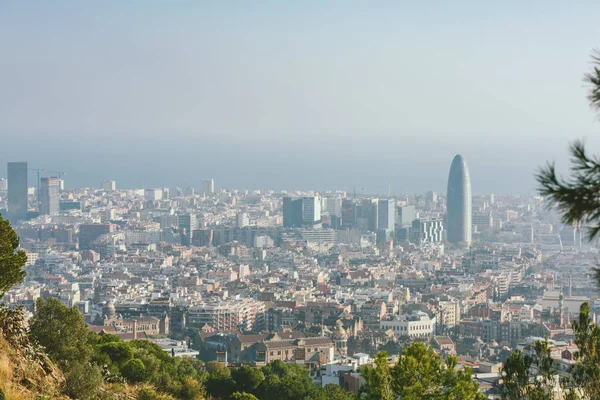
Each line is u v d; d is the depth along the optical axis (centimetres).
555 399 14775
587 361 14425
